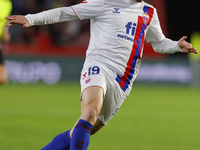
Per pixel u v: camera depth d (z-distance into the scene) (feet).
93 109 45.37
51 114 111.14
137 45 52.16
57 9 50.83
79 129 44.55
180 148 68.74
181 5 299.99
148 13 53.57
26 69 210.38
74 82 218.18
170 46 56.90
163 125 96.94
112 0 51.49
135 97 172.65
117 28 50.98
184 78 223.92
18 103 135.95
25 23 48.57
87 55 51.96
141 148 67.97
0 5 96.32
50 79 214.69
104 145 69.77
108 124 95.96
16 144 67.77
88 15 51.52
